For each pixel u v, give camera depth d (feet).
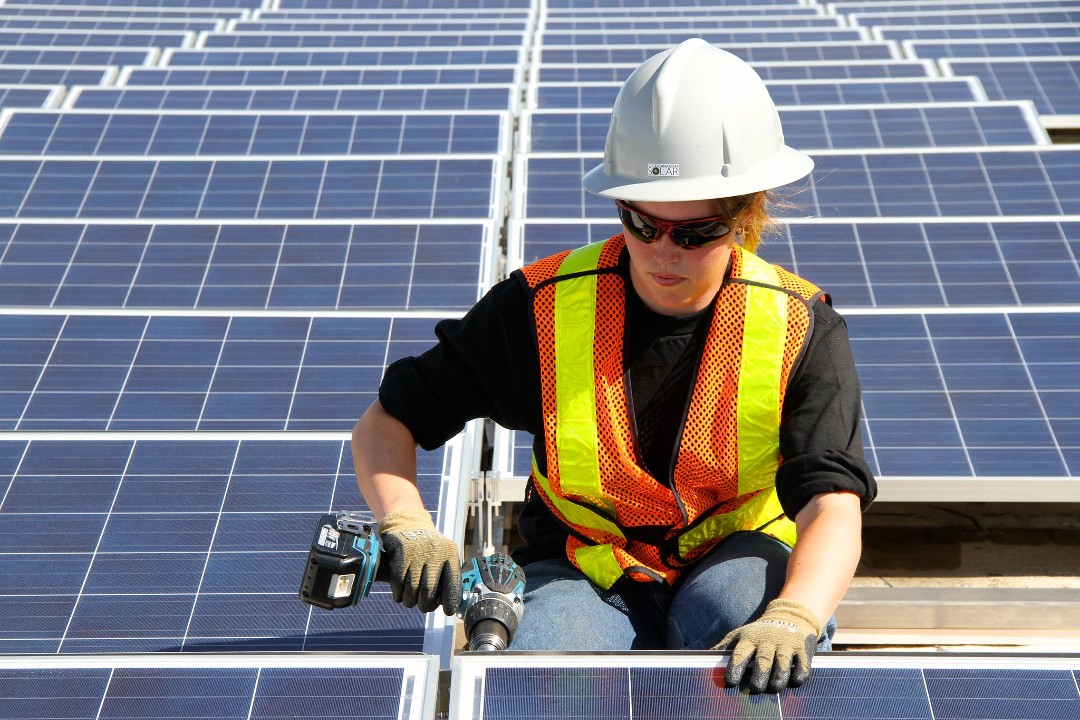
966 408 20.24
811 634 9.15
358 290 25.46
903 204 30.91
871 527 23.04
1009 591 19.35
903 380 20.83
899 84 46.26
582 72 52.65
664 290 10.61
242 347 21.58
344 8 77.71
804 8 74.69
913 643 19.17
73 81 51.26
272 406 20.22
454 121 40.37
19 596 13.83
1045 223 26.48
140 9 74.90
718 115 10.26
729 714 8.98
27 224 27.09
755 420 10.89
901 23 68.08
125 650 13.04
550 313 11.23
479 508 19.44
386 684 10.00
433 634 13.17
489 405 11.94
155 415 19.99
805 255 26.27
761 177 10.34
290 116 41.06
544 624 11.05
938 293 25.09
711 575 11.18
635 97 10.58
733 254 11.21
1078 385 20.42
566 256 11.62
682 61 10.55
